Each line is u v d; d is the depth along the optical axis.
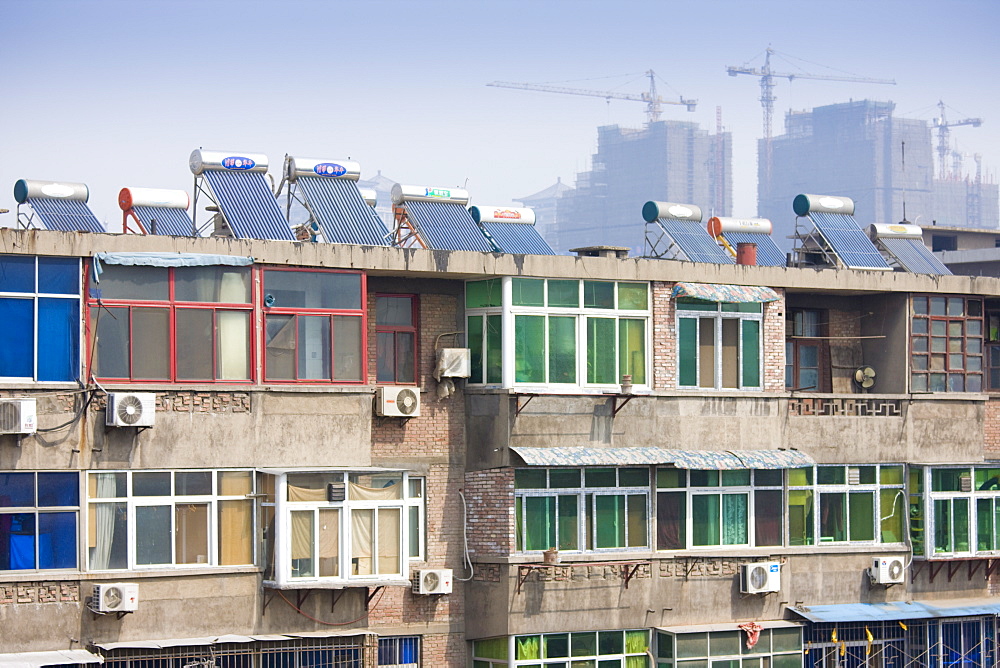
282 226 43.12
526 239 47.66
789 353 52.72
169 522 40.50
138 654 39.72
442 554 45.69
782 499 49.59
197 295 41.06
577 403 46.09
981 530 52.47
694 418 48.06
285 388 41.84
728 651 47.81
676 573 47.44
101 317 39.94
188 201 43.72
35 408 38.72
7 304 39.00
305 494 41.34
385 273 44.22
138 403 39.56
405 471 42.75
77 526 39.44
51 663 38.03
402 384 45.59
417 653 45.34
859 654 50.53
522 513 45.41
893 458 51.41
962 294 53.25
